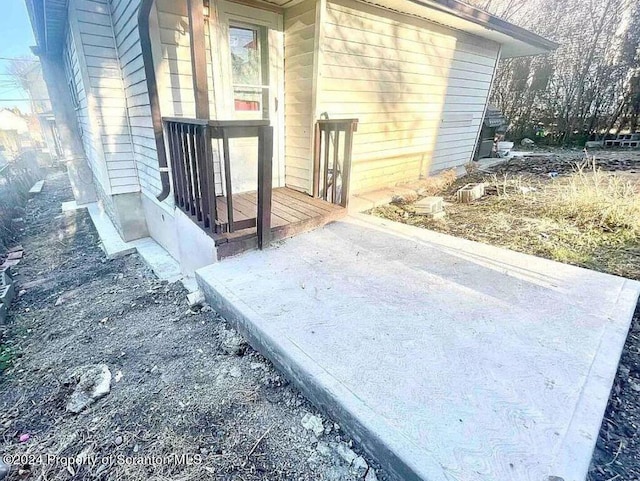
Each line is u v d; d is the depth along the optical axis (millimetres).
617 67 9664
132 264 3939
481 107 6828
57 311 2910
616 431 1388
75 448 1494
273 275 2383
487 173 6445
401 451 1158
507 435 1194
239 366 1896
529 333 1742
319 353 1632
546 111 11070
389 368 1526
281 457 1376
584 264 2674
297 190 4098
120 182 4324
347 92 3951
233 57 3396
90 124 4117
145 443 1483
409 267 2496
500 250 2801
